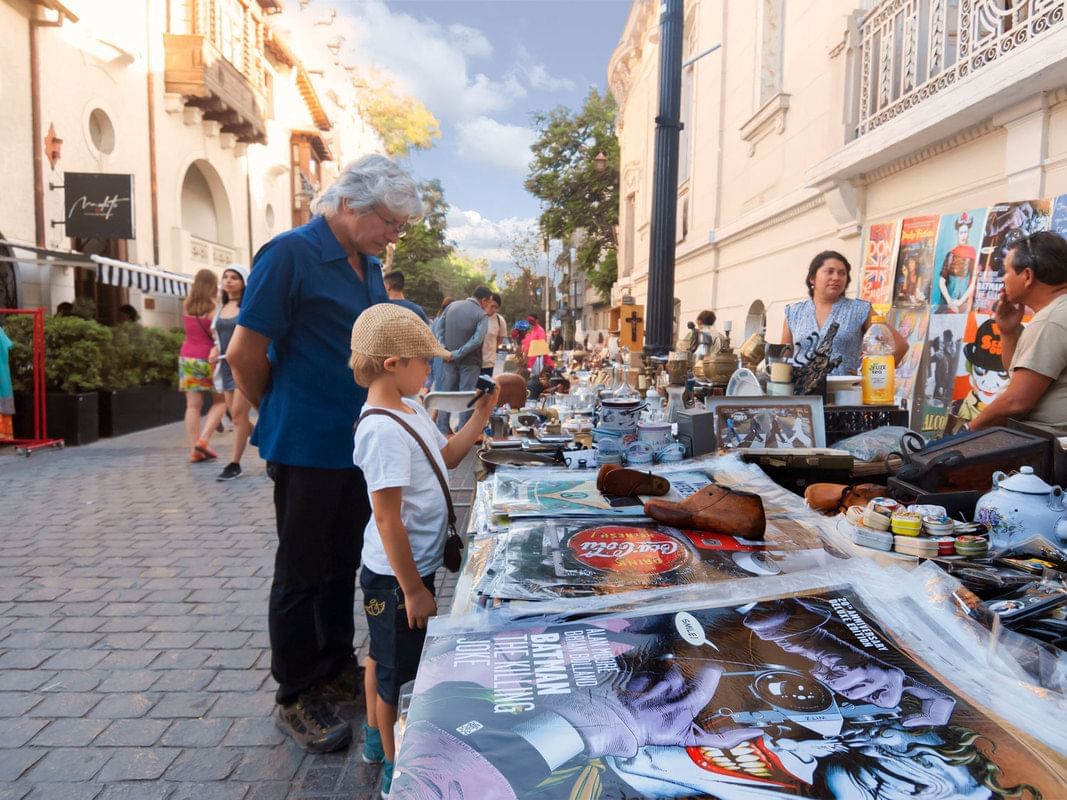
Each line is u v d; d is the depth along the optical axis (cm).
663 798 63
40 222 916
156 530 470
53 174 948
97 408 861
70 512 516
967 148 461
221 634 309
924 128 455
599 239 3184
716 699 78
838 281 322
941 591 103
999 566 131
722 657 87
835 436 246
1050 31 344
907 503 169
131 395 933
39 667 279
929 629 95
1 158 856
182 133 1395
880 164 550
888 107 534
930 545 136
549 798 63
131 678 270
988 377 403
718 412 237
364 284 231
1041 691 80
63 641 302
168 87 1303
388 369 184
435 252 4538
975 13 436
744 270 911
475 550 144
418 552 194
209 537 454
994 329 398
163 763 217
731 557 133
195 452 709
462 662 88
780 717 74
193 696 257
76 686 264
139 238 1212
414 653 195
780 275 783
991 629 93
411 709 79
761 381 268
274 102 2153
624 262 2011
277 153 2183
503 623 100
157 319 1316
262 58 1752
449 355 193
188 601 347
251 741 228
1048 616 106
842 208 610
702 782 64
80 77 1022
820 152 658
